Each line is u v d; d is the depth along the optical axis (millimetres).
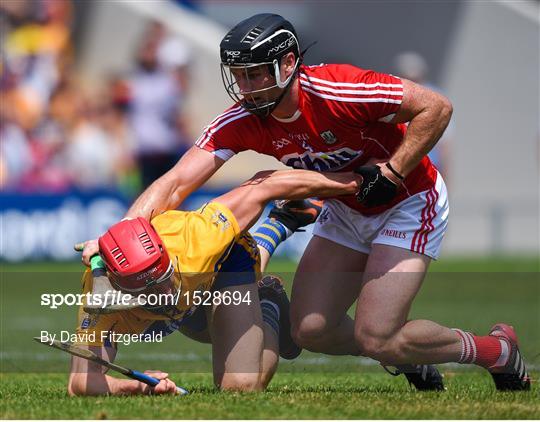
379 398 17625
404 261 19172
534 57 70125
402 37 71000
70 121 67125
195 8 74875
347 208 19969
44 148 66562
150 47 68188
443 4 70375
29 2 68188
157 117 67250
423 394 18531
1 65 67312
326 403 16797
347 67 18594
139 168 67188
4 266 59625
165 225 17938
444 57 70625
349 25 71938
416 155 18594
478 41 70375
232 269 18734
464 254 68438
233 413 15727
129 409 16031
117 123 67062
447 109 18562
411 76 47656
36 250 60219
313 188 18531
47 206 60156
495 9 70125
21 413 15867
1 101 66688
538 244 69250
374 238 19938
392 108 18328
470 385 21062
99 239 17172
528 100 70250
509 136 70438
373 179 18516
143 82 67500
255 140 19172
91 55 68500
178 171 19156
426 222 19469
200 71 68062
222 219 17984
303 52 18438
